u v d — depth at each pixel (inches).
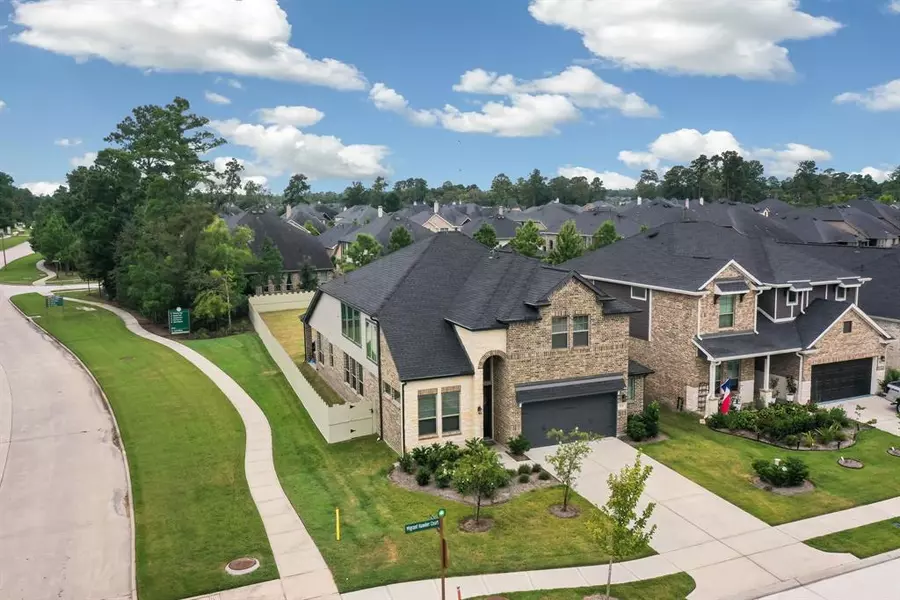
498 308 1038.4
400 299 1094.4
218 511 816.9
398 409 986.1
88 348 1736.0
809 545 733.9
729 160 6387.8
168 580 661.9
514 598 626.8
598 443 1058.7
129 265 2130.9
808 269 1342.3
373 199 7480.3
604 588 645.9
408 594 633.6
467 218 4655.5
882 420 1167.6
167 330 1977.1
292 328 1946.4
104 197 2506.2
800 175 7175.2
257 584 652.1
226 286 1943.9
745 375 1229.1
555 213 4480.8
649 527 776.3
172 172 2367.1
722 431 1111.0
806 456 1000.9
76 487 895.1
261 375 1459.2
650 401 1288.1
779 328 1269.7
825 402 1266.0
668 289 1213.7
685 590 644.7
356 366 1211.9
